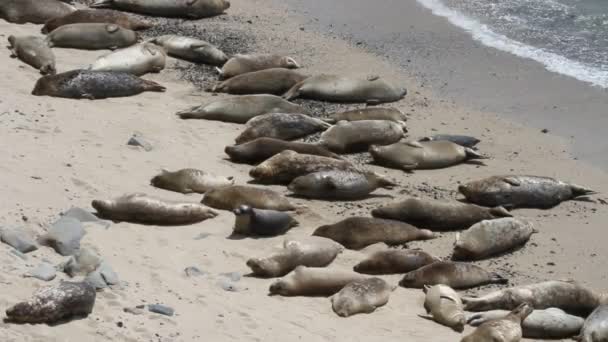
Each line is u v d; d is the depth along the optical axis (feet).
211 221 139.23
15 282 108.88
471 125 184.65
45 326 101.55
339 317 116.98
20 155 147.84
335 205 150.00
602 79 205.05
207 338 104.94
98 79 181.16
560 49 222.28
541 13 246.88
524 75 208.85
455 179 162.81
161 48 206.90
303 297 121.29
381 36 233.96
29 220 126.00
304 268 122.21
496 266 135.13
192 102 186.91
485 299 120.57
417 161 165.27
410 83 204.74
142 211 134.10
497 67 213.46
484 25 239.71
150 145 161.68
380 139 171.22
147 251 126.11
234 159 161.38
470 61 217.36
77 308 104.01
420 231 141.08
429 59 219.00
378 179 154.20
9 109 166.91
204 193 147.13
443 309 117.70
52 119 166.30
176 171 147.74
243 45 221.87
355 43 228.43
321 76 193.67
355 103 193.26
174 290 115.65
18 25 219.82
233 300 116.47
